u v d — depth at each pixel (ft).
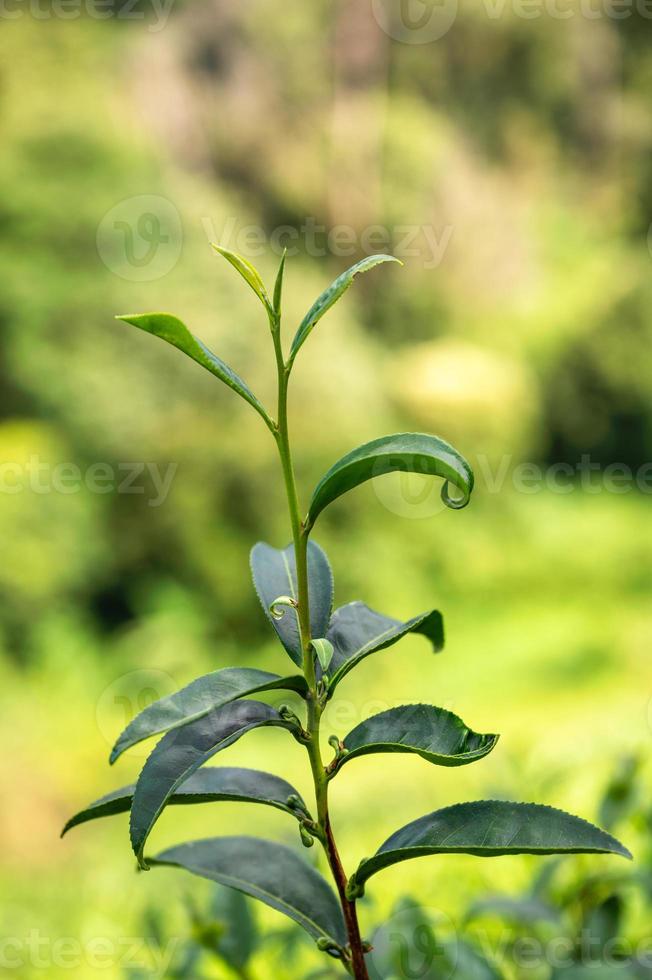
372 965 2.90
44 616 30.27
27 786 18.40
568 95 63.26
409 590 37.01
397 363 45.73
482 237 54.24
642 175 62.95
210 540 34.17
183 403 34.32
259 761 21.40
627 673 32.58
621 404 55.42
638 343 55.21
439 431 41.75
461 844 1.98
